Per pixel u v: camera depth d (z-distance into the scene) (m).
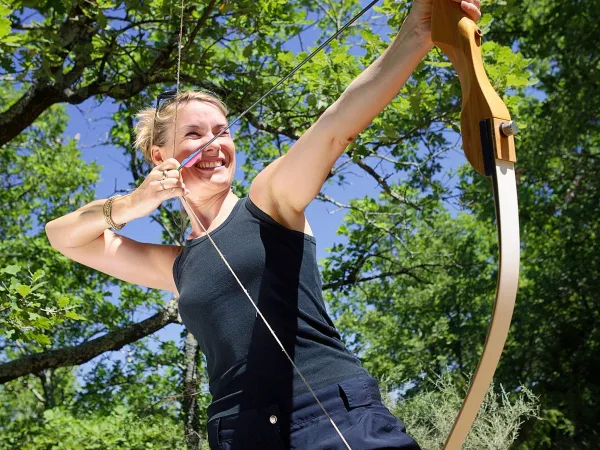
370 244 9.60
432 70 6.24
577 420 11.60
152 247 2.20
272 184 1.73
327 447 1.55
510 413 4.14
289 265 1.71
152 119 2.17
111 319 11.82
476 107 1.37
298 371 1.62
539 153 13.49
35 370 7.71
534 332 13.32
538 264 14.25
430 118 6.96
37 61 6.29
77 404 10.03
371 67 1.59
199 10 6.90
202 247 1.81
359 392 1.62
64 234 2.16
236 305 1.70
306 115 7.33
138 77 6.96
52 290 11.20
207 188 1.91
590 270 13.16
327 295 9.91
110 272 2.24
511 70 5.54
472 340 15.38
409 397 5.66
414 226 10.36
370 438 1.54
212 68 7.17
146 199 1.96
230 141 1.97
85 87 6.81
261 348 1.66
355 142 6.54
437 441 4.32
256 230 1.75
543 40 12.69
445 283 15.80
